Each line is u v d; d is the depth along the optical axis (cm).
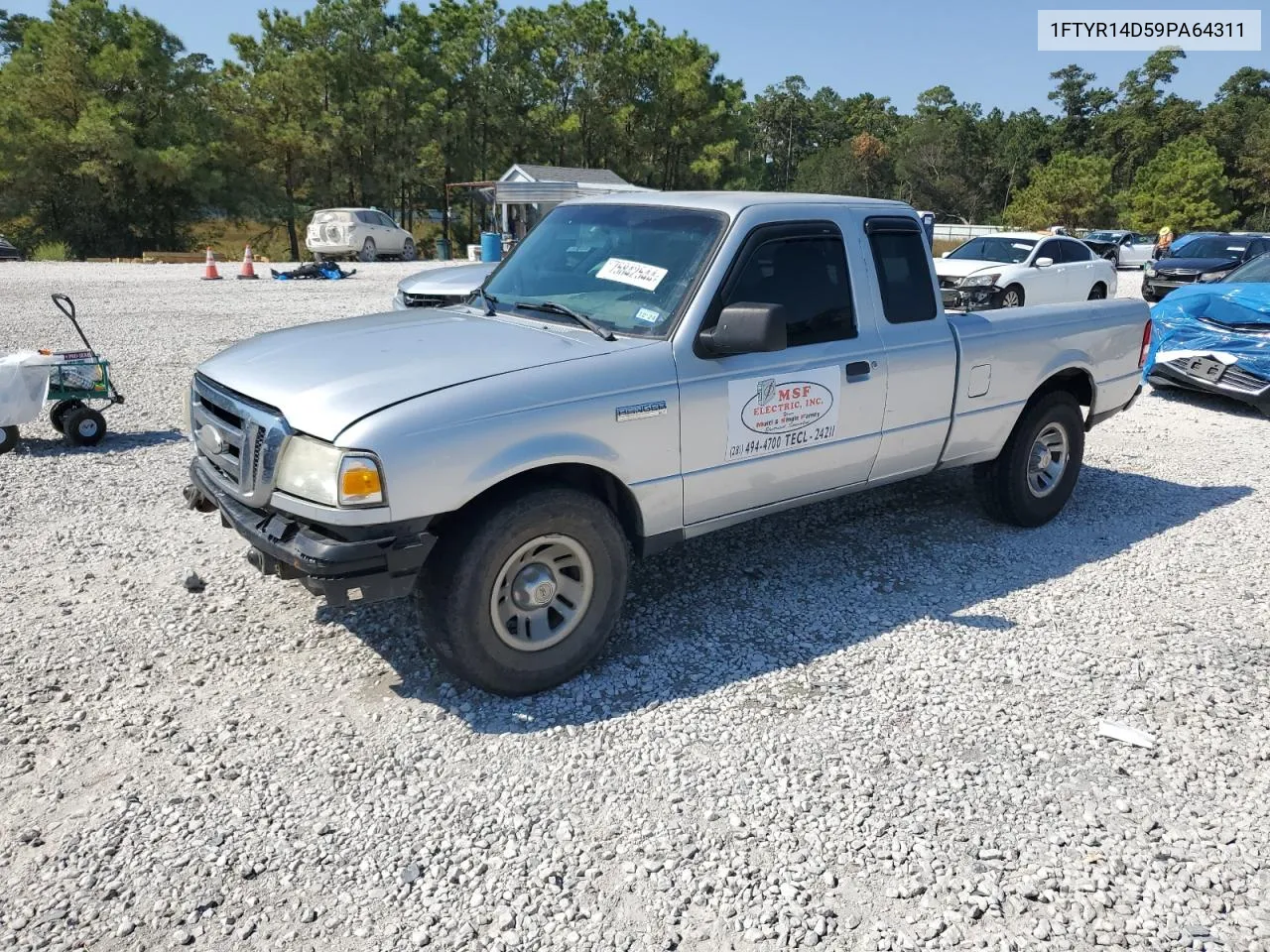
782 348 384
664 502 410
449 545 358
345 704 379
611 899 278
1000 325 537
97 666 402
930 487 675
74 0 4194
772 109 12419
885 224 486
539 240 493
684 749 353
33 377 714
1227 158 9425
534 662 380
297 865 290
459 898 278
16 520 574
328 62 5103
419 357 381
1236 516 628
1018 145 10569
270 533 349
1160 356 986
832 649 432
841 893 281
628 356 390
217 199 4603
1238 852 301
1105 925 270
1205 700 391
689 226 436
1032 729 369
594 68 5884
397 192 5672
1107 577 520
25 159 4059
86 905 272
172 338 1267
